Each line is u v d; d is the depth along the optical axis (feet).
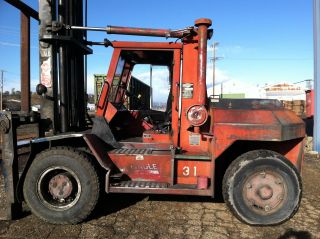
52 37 15.71
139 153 15.64
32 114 15.61
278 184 14.79
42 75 16.24
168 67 17.92
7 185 14.93
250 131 14.76
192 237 13.60
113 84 16.65
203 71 15.38
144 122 18.08
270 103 15.92
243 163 14.70
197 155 15.35
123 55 16.94
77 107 18.67
